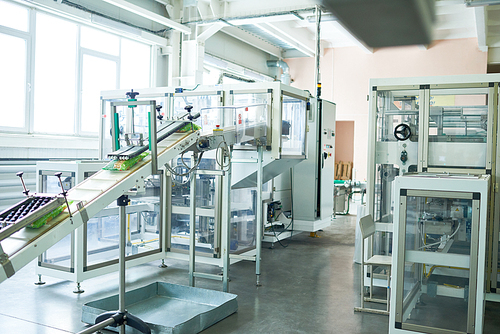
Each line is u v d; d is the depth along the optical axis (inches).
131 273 177.6
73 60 256.5
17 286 155.9
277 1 290.7
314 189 259.4
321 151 263.1
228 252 149.7
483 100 150.6
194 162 152.6
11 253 75.5
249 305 141.2
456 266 107.0
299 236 269.9
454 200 110.3
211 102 183.8
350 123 552.7
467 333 104.7
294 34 382.0
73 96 258.4
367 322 127.6
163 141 118.5
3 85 217.5
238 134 152.1
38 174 160.7
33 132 232.5
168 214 192.9
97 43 272.1
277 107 168.6
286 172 265.0
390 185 164.7
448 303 114.0
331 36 426.3
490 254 149.2
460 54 396.5
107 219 172.4
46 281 162.9
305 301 146.1
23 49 226.4
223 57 390.9
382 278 156.6
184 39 313.7
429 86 151.5
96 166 157.2
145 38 289.6
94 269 155.6
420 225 115.6
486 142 147.7
